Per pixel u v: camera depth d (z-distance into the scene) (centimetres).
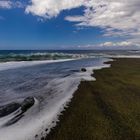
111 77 1702
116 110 841
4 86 1355
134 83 1428
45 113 811
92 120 733
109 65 2877
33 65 2930
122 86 1324
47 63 3353
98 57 5331
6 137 606
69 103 947
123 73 1959
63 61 3906
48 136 610
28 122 720
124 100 991
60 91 1204
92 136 607
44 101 988
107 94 1112
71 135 614
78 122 715
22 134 625
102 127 671
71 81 1520
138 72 2038
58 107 888
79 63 3366
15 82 1506
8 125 695
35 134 625
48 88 1294
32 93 1160
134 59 4178
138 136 607
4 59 3669
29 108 872
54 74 1945
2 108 866
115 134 620
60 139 591
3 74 1917
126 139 588
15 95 1114
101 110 846
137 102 956
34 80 1593
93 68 2458
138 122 712
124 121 721
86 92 1161
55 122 718
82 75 1834
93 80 1549
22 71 2173
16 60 3672
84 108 871
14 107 880
